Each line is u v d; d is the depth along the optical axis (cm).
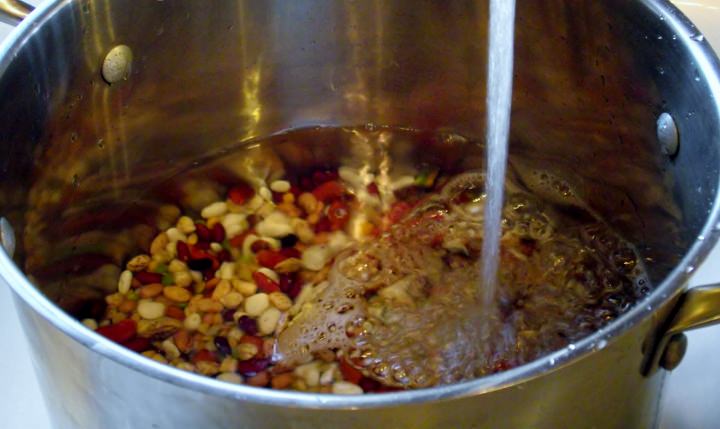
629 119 48
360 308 49
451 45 53
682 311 35
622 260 51
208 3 51
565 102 52
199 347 48
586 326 48
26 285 34
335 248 53
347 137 58
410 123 57
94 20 47
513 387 31
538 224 53
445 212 54
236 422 32
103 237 52
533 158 55
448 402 31
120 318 49
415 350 47
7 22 47
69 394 36
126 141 52
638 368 35
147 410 33
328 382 46
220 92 55
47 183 48
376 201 55
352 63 56
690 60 42
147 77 51
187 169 56
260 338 48
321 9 53
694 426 48
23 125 44
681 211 45
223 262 52
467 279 51
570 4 47
